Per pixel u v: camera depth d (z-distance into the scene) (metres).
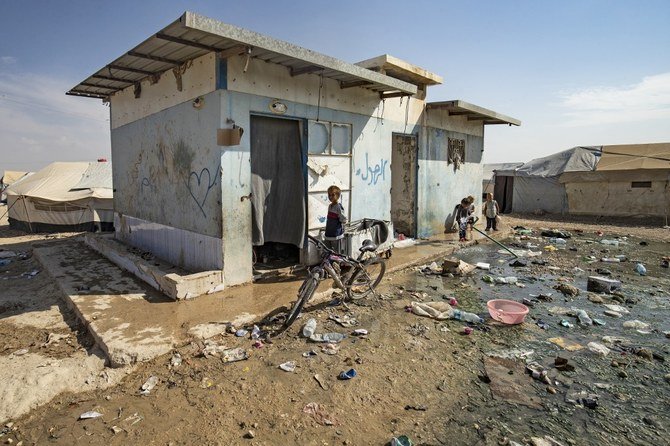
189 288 5.69
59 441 3.02
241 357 4.19
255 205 6.65
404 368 4.11
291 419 3.26
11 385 3.54
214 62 5.85
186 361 4.10
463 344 4.70
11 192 15.64
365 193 8.61
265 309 5.32
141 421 3.23
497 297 6.51
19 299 6.18
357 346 4.55
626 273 8.21
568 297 6.54
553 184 20.14
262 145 6.75
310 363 4.14
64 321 5.21
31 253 9.92
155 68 6.93
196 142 6.46
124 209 9.44
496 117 12.31
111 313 5.09
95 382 3.76
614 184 18.33
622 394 3.71
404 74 9.75
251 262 6.52
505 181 22.77
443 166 11.81
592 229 15.09
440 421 3.27
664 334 5.08
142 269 6.61
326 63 6.06
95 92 9.24
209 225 6.34
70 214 14.21
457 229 12.56
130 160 8.88
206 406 3.41
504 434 3.12
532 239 12.48
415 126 10.34
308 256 7.30
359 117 8.29
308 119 7.15
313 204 7.38
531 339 4.88
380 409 3.42
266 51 5.65
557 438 3.09
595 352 4.54
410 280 7.36
